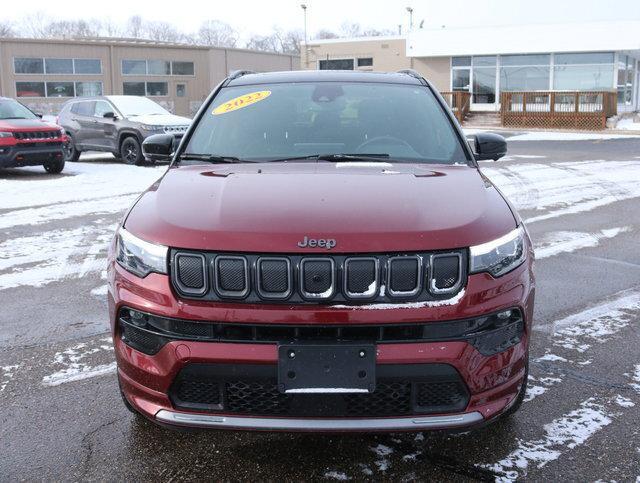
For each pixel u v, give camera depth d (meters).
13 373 3.88
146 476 2.81
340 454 2.95
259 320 2.46
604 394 3.56
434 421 2.52
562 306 5.09
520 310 2.69
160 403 2.63
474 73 32.97
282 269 2.48
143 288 2.62
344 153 3.63
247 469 2.85
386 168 3.37
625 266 6.31
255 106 4.02
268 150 3.67
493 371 2.58
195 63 49.28
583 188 11.38
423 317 2.46
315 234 2.50
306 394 2.47
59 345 4.34
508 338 2.67
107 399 3.54
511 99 30.42
